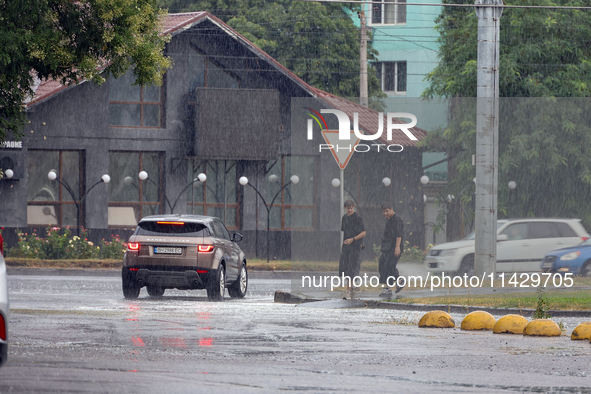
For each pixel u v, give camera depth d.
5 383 25.44
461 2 142.38
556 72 109.31
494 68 67.25
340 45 170.62
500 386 26.55
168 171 122.31
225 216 125.56
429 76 118.69
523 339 39.81
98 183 117.88
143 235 63.47
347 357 32.44
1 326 22.91
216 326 42.84
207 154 121.31
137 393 24.17
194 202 124.94
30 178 115.94
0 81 61.31
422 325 44.81
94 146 118.12
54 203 117.00
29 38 58.72
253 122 123.00
